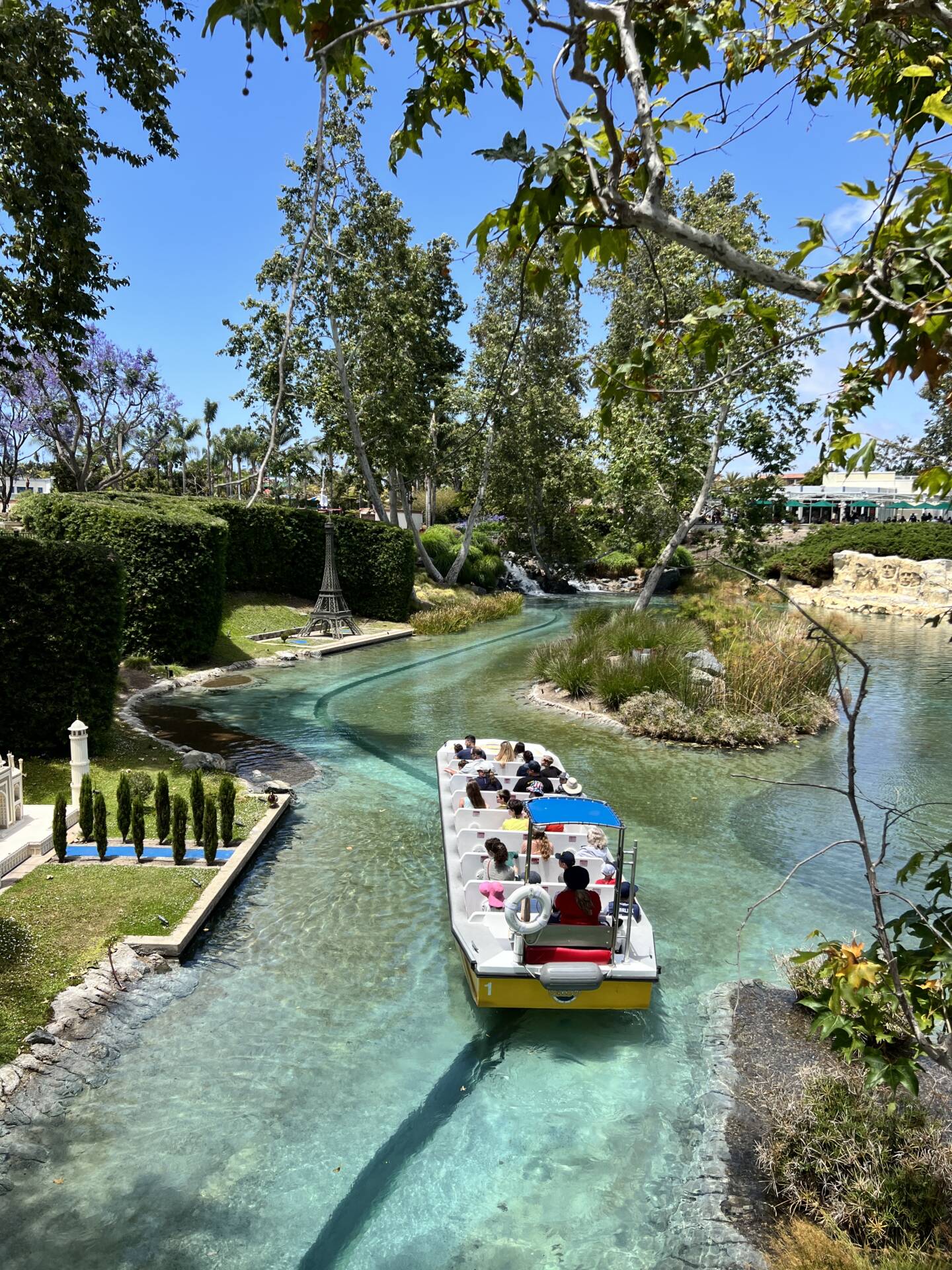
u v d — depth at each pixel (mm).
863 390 3846
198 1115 5949
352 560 34656
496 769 11930
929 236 2699
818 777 14602
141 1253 4809
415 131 3650
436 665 25969
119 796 9883
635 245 3334
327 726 17750
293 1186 5340
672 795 13625
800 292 3004
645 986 6938
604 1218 5156
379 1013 7309
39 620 13055
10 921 8031
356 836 11523
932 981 3998
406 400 37625
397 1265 4793
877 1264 4656
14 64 12547
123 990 7285
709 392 23297
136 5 13789
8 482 45188
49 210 14008
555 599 49250
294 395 42000
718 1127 5887
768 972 8180
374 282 36562
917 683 23344
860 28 4176
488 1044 6918
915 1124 5430
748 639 20156
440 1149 5727
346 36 2865
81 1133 5742
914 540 45969
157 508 26625
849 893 10016
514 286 38500
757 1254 4766
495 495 50625
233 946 8391
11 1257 4746
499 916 7637
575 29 3002
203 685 21688
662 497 28406
